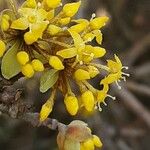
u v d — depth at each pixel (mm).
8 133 185
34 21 90
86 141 103
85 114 175
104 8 192
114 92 188
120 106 193
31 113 102
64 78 95
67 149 103
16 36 92
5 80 98
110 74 97
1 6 101
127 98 188
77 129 103
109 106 192
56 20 94
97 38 96
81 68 95
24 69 91
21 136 188
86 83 97
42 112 96
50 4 93
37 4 92
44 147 188
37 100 171
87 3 183
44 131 190
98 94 97
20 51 91
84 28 94
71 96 96
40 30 89
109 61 98
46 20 92
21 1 110
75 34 92
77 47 91
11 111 101
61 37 93
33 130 188
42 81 94
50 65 93
